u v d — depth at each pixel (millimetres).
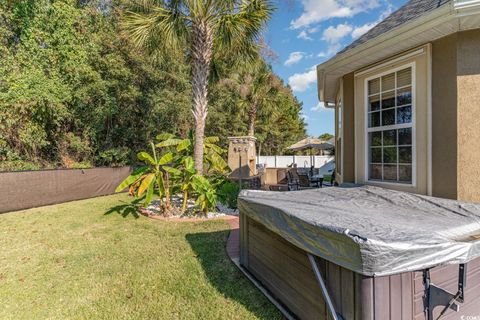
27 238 5238
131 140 14000
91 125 12188
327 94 6996
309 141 13641
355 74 4961
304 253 2371
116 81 11938
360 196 3420
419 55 3869
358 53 4324
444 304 1914
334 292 1975
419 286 1874
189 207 7496
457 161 3523
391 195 3350
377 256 1644
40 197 8367
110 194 10914
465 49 3463
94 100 11969
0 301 3006
